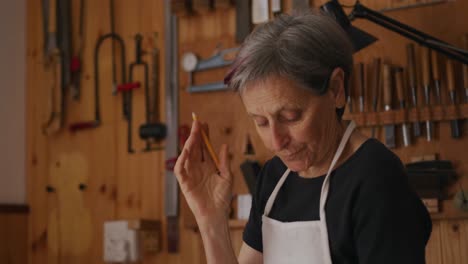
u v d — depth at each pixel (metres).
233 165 3.36
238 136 3.37
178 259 3.52
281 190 1.54
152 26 3.77
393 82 3.06
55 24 3.99
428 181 2.79
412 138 2.99
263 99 1.30
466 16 2.96
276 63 1.28
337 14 2.63
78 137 3.96
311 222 1.43
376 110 3.04
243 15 3.40
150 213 3.67
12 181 4.02
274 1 3.34
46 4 4.08
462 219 2.84
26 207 4.04
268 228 1.52
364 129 3.09
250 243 1.64
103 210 3.83
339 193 1.38
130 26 3.85
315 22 1.34
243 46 1.35
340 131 1.45
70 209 3.94
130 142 3.76
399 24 2.69
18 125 4.09
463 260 2.83
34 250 4.03
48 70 4.02
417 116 2.94
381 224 1.29
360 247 1.31
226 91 3.43
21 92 4.12
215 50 3.52
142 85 3.77
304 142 1.33
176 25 3.63
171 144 3.58
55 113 3.97
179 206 3.54
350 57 1.38
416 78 3.00
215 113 3.45
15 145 4.06
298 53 1.28
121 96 3.84
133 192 3.74
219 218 1.54
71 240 3.92
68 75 3.97
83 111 3.96
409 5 3.05
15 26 4.12
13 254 3.95
